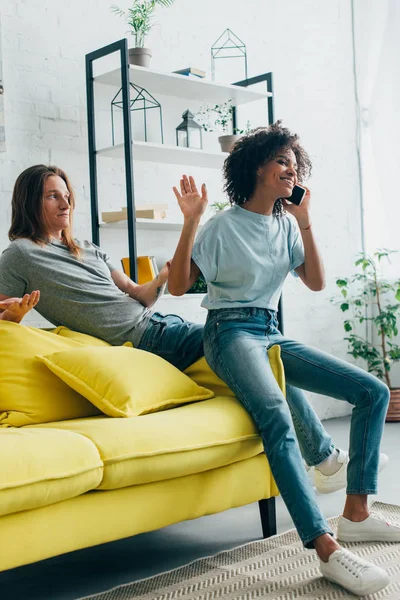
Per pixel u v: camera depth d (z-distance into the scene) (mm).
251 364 2178
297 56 4516
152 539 2402
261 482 2305
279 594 1889
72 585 2021
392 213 4727
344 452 2619
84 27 3498
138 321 2678
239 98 3891
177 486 2043
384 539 2215
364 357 4578
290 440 2064
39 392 2158
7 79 3215
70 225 2701
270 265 2309
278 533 2396
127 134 3229
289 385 2516
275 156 2301
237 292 2291
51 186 2623
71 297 2600
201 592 1915
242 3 4223
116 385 2127
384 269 4797
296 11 4520
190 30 3971
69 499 1796
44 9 3354
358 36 4848
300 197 2332
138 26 3465
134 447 1895
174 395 2264
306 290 4559
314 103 4605
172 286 2270
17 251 2549
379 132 4766
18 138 3246
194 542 2354
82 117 3484
